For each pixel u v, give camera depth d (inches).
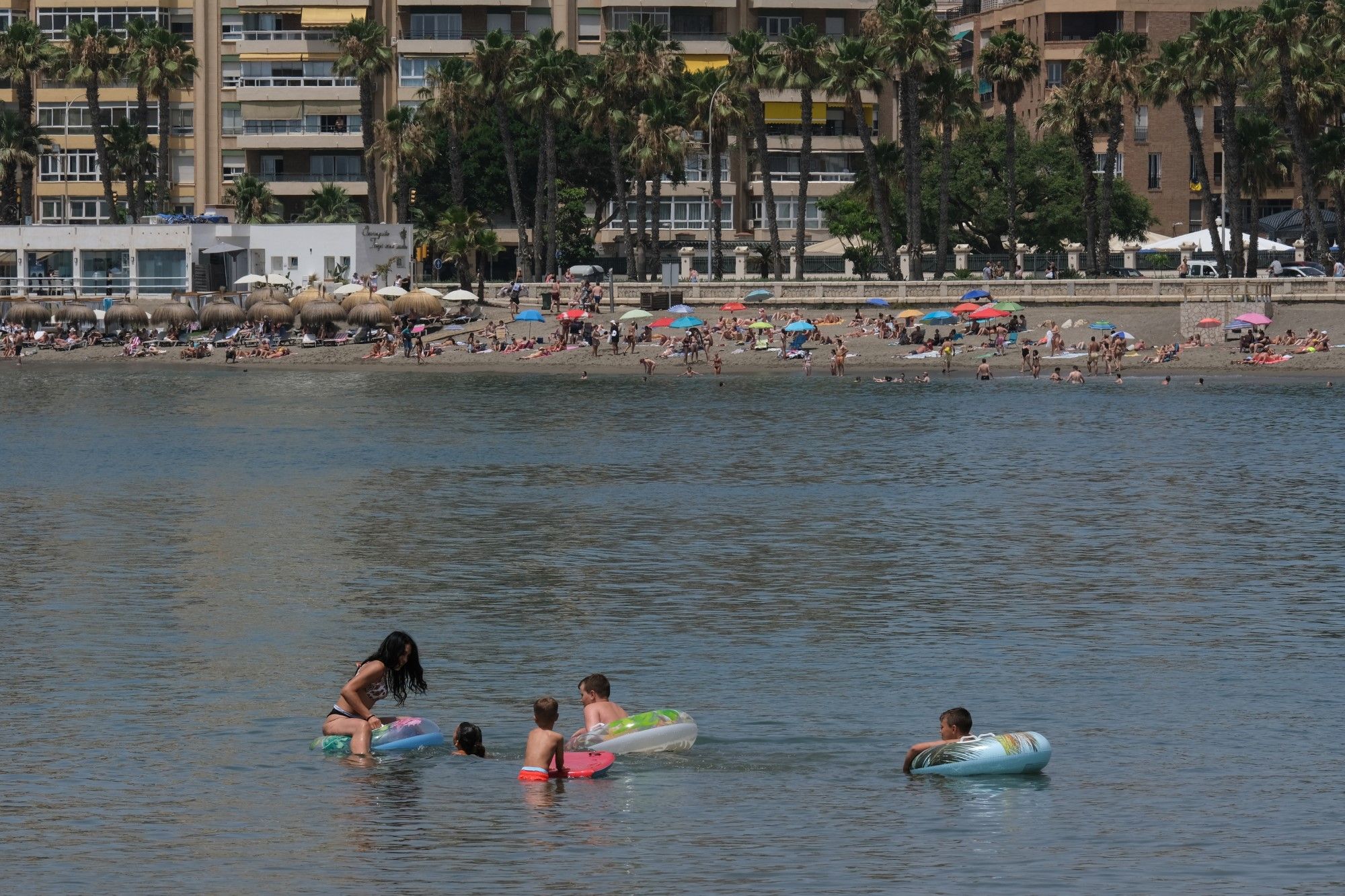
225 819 2262.6
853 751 2571.4
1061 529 4643.2
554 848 2151.8
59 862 2110.0
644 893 2003.0
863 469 6023.6
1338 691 2896.2
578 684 2965.1
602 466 6141.7
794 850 2143.2
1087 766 2486.5
